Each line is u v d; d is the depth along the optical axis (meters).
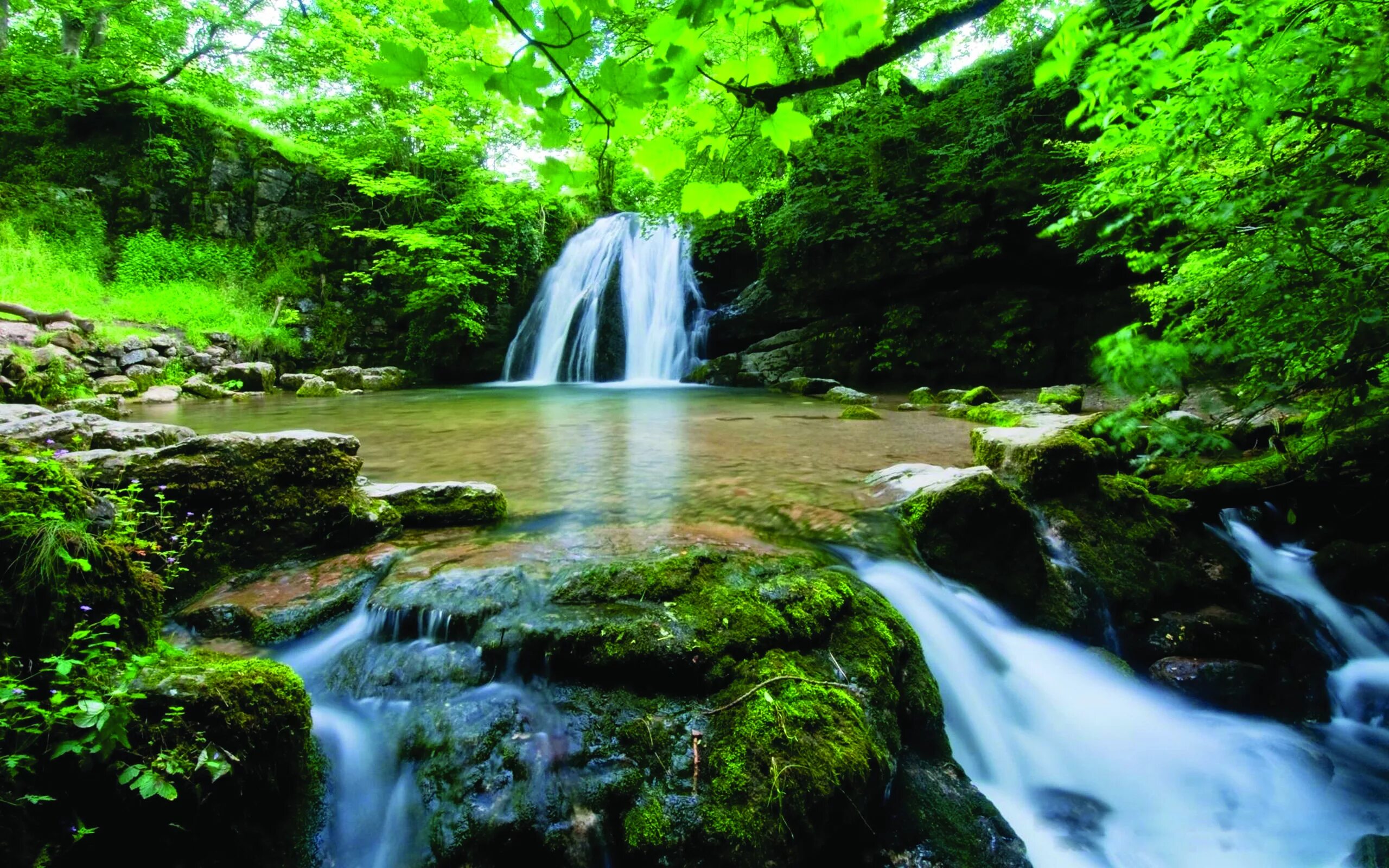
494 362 19.66
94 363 11.69
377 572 3.25
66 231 15.23
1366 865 2.56
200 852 1.88
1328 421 3.71
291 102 21.28
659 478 5.45
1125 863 2.63
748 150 12.93
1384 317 2.28
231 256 16.92
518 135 18.33
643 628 2.55
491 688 2.47
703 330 18.41
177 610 2.97
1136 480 5.01
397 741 2.32
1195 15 2.28
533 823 2.02
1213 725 3.47
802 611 2.76
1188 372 2.85
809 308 16.16
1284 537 5.01
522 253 20.33
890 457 6.43
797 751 2.21
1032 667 3.49
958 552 3.86
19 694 1.76
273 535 3.46
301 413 10.40
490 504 4.20
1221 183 2.93
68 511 2.35
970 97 12.99
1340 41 2.16
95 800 1.78
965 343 13.74
